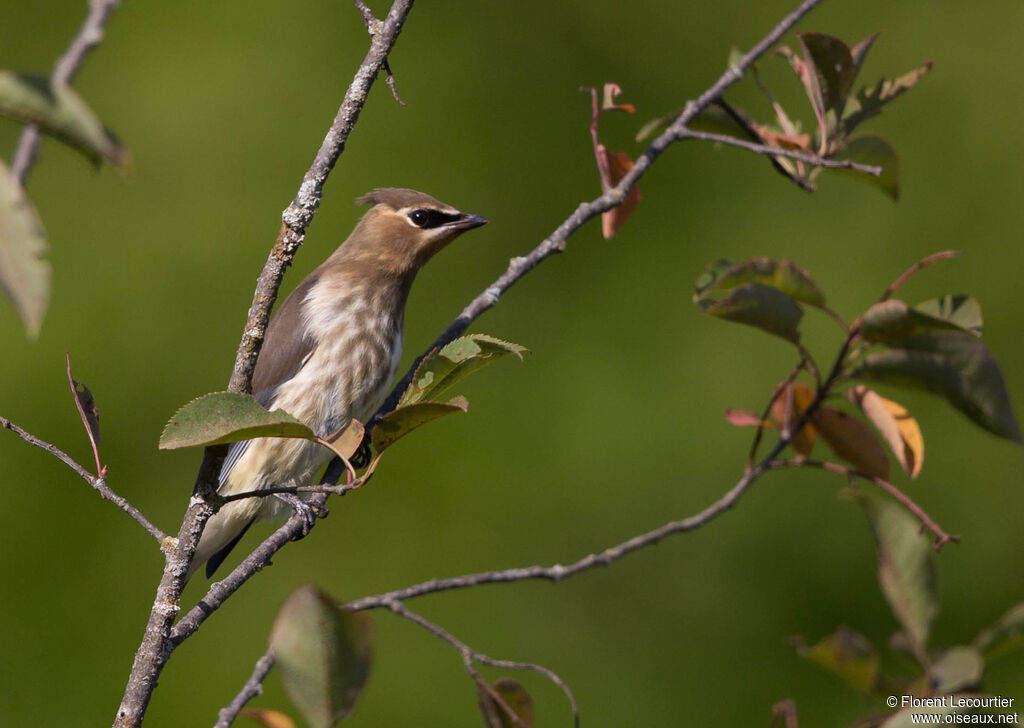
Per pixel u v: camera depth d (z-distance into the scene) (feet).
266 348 28.53
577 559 42.37
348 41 45.47
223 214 43.47
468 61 46.75
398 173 45.29
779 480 42.52
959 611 42.60
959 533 42.80
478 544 42.04
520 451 43.19
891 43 48.01
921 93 47.03
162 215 43.29
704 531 42.52
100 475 17.24
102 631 39.22
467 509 42.32
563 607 41.81
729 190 45.96
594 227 45.75
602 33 47.67
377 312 28.86
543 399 44.01
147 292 42.37
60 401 40.75
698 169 46.11
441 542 41.75
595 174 46.65
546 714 40.55
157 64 44.65
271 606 39.86
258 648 39.29
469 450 42.80
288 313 28.84
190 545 16.39
